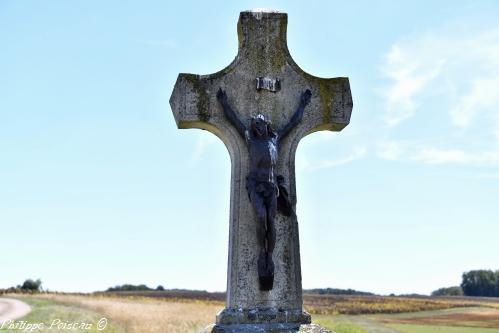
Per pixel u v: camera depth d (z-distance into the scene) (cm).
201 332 802
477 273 12625
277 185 840
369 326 4875
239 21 912
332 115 901
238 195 849
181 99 868
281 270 833
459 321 6191
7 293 6919
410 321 6000
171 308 5469
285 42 913
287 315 813
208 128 894
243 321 800
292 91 899
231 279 823
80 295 7388
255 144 837
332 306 7481
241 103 881
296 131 887
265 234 813
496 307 8138
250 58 898
